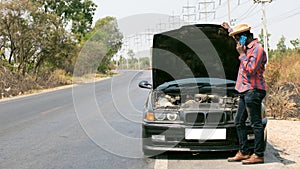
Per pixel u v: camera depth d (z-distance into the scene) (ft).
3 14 106.11
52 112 43.73
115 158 21.20
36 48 114.73
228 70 26.48
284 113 36.09
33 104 56.08
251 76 18.61
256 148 19.02
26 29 111.24
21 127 32.91
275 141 24.62
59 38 116.78
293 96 41.29
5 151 23.29
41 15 113.39
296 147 22.76
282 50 125.49
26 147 24.39
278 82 42.57
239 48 18.69
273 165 18.72
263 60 18.53
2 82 87.45
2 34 107.86
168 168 18.78
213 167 18.71
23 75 106.73
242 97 19.17
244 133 19.39
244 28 18.65
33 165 19.94
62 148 23.94
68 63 121.39
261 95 18.61
